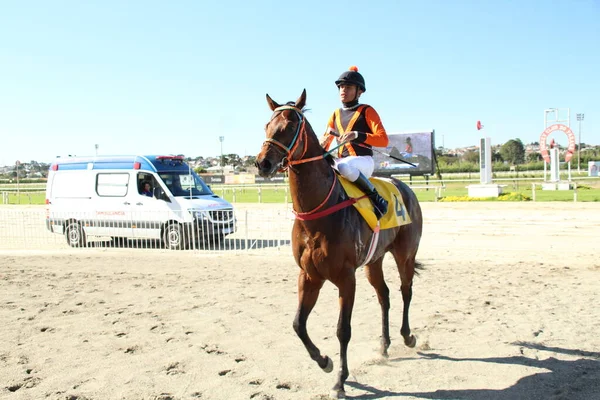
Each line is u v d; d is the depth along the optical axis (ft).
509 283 25.12
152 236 40.01
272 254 35.81
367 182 15.28
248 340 17.38
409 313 20.53
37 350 16.48
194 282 26.68
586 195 76.95
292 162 13.06
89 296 23.71
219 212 39.93
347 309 13.64
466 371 14.73
